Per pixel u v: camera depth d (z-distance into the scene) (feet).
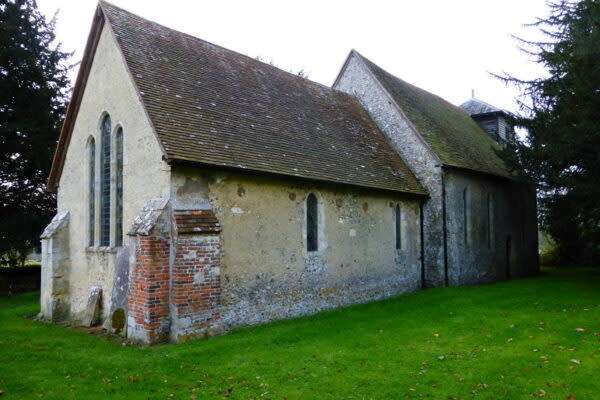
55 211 71.20
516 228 72.18
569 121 44.37
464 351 27.53
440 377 22.99
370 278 46.42
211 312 30.78
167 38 42.88
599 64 41.50
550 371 23.61
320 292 40.60
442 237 53.06
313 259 40.11
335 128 51.67
